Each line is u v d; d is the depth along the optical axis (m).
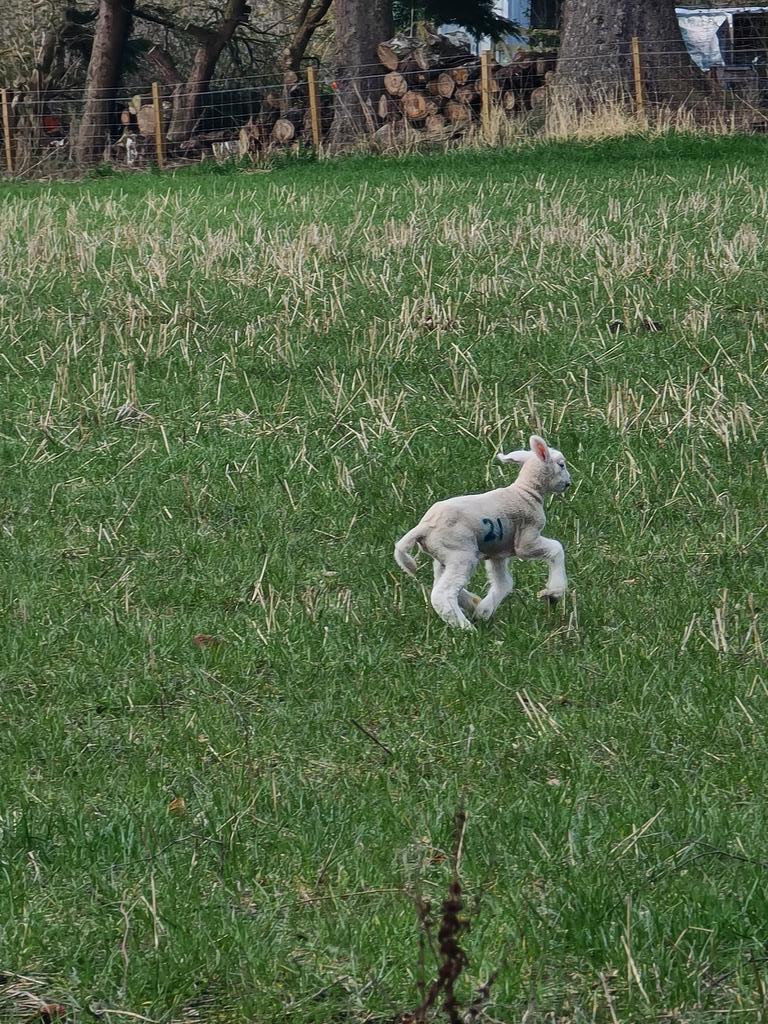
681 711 8.23
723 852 6.66
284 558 10.98
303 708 8.45
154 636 9.51
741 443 13.37
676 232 22.83
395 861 6.70
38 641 9.41
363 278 20.14
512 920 6.15
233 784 7.47
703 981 5.70
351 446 13.56
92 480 12.80
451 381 15.62
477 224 23.72
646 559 10.91
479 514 9.33
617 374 15.73
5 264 21.55
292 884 6.55
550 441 13.59
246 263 21.36
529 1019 5.50
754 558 10.86
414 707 8.45
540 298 19.09
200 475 12.89
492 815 7.07
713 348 16.66
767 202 25.61
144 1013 5.64
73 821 7.03
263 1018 5.59
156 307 18.94
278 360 16.56
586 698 8.50
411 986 5.73
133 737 8.18
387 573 10.54
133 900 6.38
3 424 14.34
